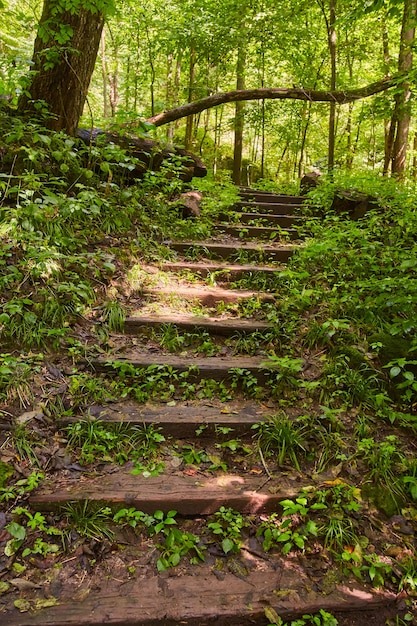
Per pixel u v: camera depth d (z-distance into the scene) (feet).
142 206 16.51
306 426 8.80
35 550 6.38
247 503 7.32
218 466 8.14
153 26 30.94
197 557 6.64
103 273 12.40
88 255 12.26
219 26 29.73
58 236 12.26
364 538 7.06
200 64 36.88
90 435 8.18
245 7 30.73
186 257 15.49
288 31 31.60
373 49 37.70
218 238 17.49
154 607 5.86
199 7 29.68
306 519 7.23
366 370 10.20
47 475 7.56
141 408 9.14
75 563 6.38
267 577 6.42
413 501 7.75
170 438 8.69
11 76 14.24
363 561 6.74
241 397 9.87
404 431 9.13
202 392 9.81
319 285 13.74
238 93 26.23
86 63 15.94
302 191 25.70
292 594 6.18
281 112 41.75
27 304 10.39
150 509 7.16
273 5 31.17
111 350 10.52
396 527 7.30
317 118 44.65
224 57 34.88
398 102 23.27
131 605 5.86
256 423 8.81
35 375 9.14
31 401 8.63
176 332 11.36
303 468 8.23
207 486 7.60
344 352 10.71
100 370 9.92
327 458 8.33
